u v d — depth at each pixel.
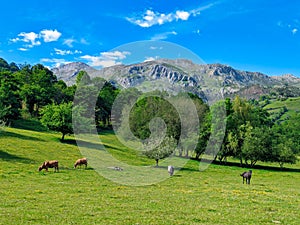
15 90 90.62
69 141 64.44
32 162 42.00
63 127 63.75
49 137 65.31
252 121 73.12
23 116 88.38
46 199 20.69
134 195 23.36
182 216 16.83
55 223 14.58
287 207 20.80
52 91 102.44
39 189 24.84
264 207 20.30
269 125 90.44
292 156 63.28
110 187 27.09
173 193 25.23
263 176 48.56
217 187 30.80
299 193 29.48
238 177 43.41
